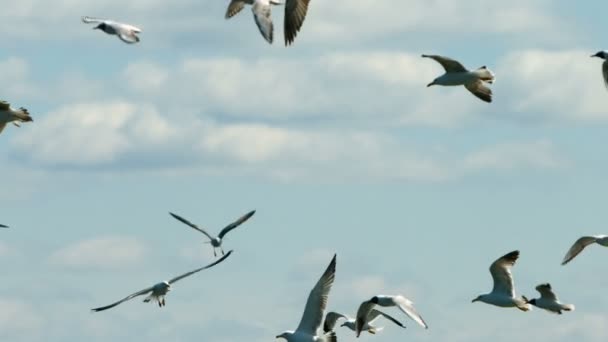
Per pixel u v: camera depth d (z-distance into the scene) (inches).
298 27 1413.6
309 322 1646.2
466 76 1817.2
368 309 1775.3
